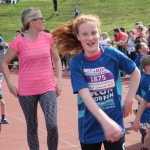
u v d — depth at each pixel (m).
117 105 3.62
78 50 3.77
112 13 39.22
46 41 5.00
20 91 4.96
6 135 6.89
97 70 3.56
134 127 4.53
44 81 4.91
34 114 4.99
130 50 15.19
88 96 3.28
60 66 5.30
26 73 4.91
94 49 3.49
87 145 3.68
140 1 41.94
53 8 43.19
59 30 3.74
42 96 4.91
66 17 39.78
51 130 4.81
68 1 45.09
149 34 14.34
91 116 3.60
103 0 43.84
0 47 12.88
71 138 6.62
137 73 3.64
